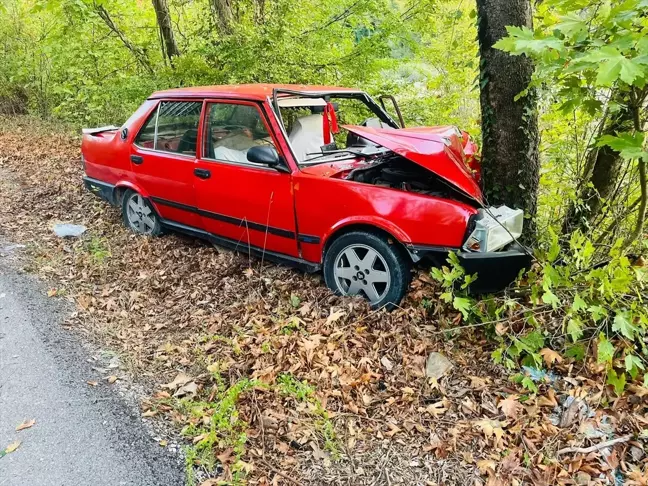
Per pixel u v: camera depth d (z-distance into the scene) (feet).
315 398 9.57
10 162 29.53
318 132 15.06
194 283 14.61
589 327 10.43
